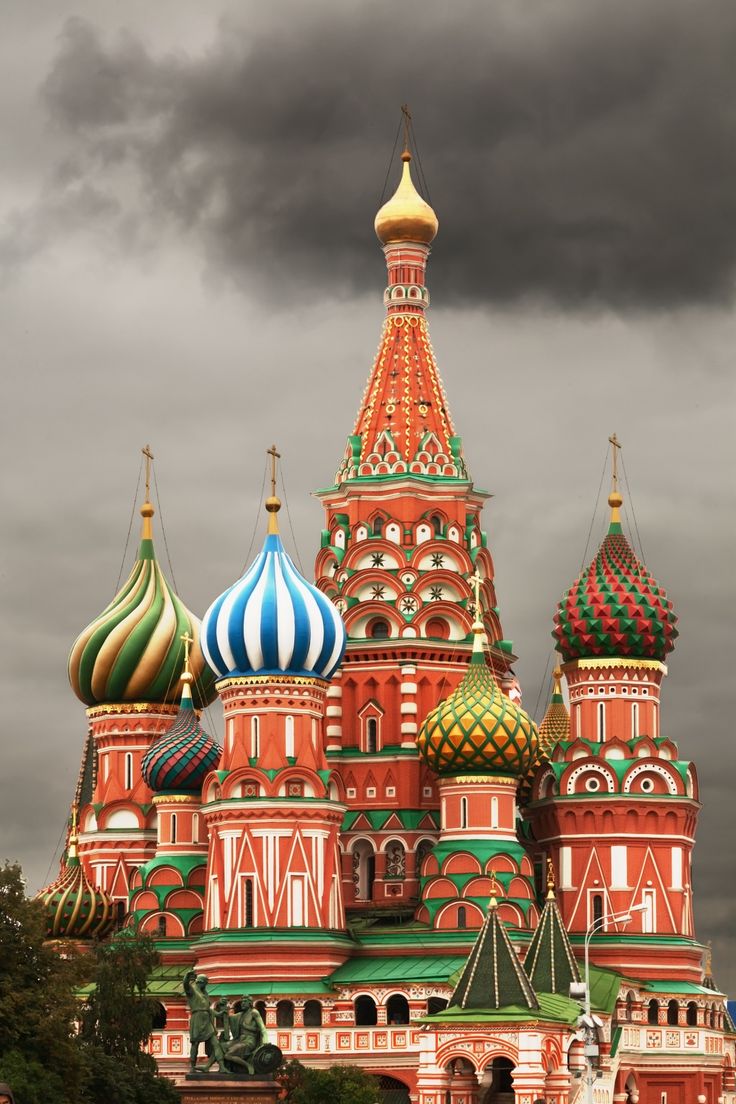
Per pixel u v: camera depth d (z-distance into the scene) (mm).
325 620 173375
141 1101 149875
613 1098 166250
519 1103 149875
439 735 172875
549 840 181000
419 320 191625
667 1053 174250
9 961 142625
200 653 192000
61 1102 137000
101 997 159375
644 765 179625
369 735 181875
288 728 171750
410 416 188125
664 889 178500
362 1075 158500
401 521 184875
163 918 177500
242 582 174375
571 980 164000
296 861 169250
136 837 187500
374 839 179250
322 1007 166750
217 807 170500
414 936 170250
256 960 167250
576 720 182875
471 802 172875
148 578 194375
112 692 190375
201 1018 145500
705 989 179125
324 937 168000
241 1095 143375
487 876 170375
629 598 181625
